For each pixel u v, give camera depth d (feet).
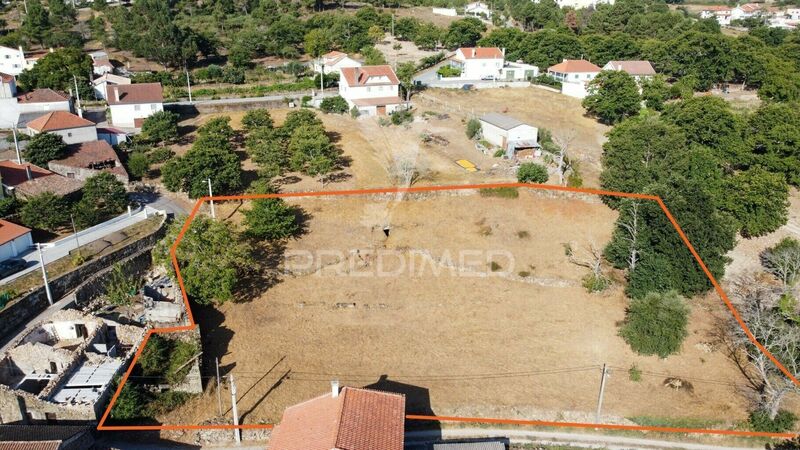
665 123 277.85
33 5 519.60
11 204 214.28
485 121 300.20
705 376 173.17
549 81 391.04
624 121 291.58
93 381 151.94
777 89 364.79
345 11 568.41
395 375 168.45
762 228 238.89
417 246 225.35
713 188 245.45
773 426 155.74
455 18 580.71
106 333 171.12
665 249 201.67
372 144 295.89
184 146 290.97
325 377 166.61
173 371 158.30
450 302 200.23
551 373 171.83
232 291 198.39
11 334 163.63
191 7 574.15
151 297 189.37
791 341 173.47
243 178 259.60
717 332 191.31
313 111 339.98
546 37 432.25
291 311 193.06
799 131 273.13
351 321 190.19
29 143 256.52
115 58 446.19
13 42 454.40
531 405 160.66
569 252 223.71
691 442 153.48
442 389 164.35
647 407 161.58
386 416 122.01
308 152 261.24
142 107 320.09
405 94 359.66
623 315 196.13
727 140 273.33
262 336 181.57
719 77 392.88
